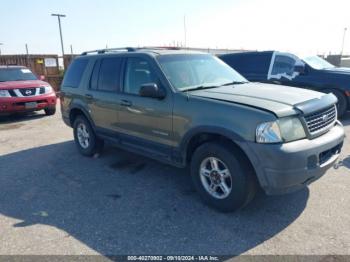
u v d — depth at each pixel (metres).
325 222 3.24
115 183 4.46
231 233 3.11
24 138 7.36
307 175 3.05
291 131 3.05
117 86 4.70
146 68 4.22
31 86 9.63
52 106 10.22
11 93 9.20
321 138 3.26
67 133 7.74
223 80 4.43
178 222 3.35
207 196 3.63
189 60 4.45
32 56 16.73
